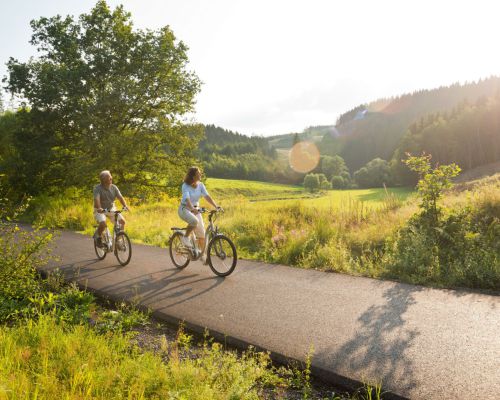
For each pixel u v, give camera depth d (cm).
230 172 17975
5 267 612
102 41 2712
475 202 860
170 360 386
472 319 459
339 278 677
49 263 870
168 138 2820
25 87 2558
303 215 1183
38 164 2434
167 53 2719
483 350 382
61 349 398
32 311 536
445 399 310
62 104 2556
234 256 698
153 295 611
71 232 1387
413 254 718
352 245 881
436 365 359
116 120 2731
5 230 651
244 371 370
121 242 830
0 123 2806
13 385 299
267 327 468
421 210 927
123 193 2698
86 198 2309
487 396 310
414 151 11112
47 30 2644
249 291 615
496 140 10369
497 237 726
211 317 510
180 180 2906
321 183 14325
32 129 2639
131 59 2722
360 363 372
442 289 585
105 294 631
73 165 2448
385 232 866
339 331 446
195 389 320
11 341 405
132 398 309
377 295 570
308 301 556
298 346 415
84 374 337
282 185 16188
